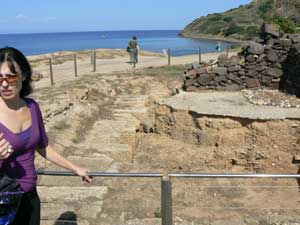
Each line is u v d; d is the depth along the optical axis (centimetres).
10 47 307
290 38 1284
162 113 1148
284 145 973
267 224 572
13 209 306
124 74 1777
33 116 313
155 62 2262
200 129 1052
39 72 1900
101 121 1189
